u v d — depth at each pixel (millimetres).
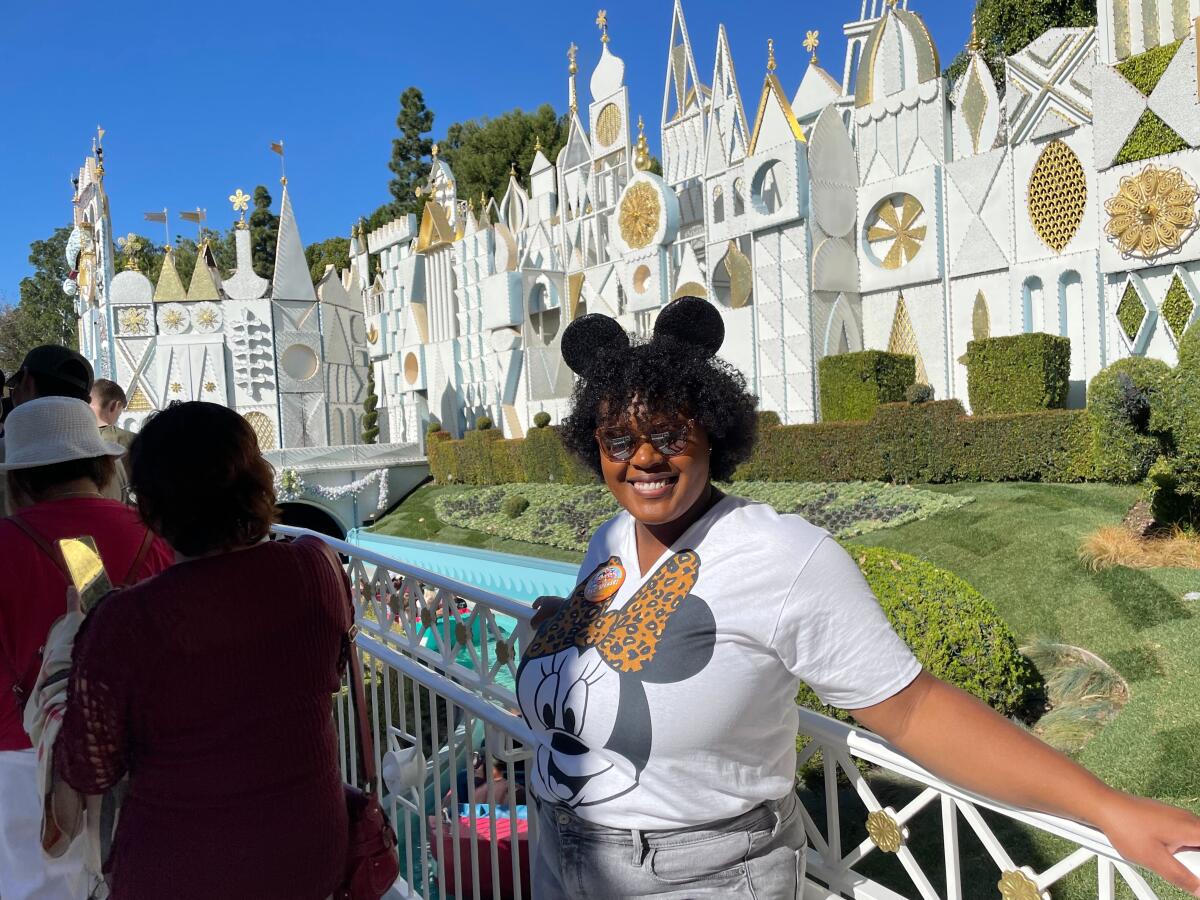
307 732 2174
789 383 24250
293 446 38094
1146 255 16891
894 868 5469
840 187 23969
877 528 15969
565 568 20734
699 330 2172
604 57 36531
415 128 77000
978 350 18656
